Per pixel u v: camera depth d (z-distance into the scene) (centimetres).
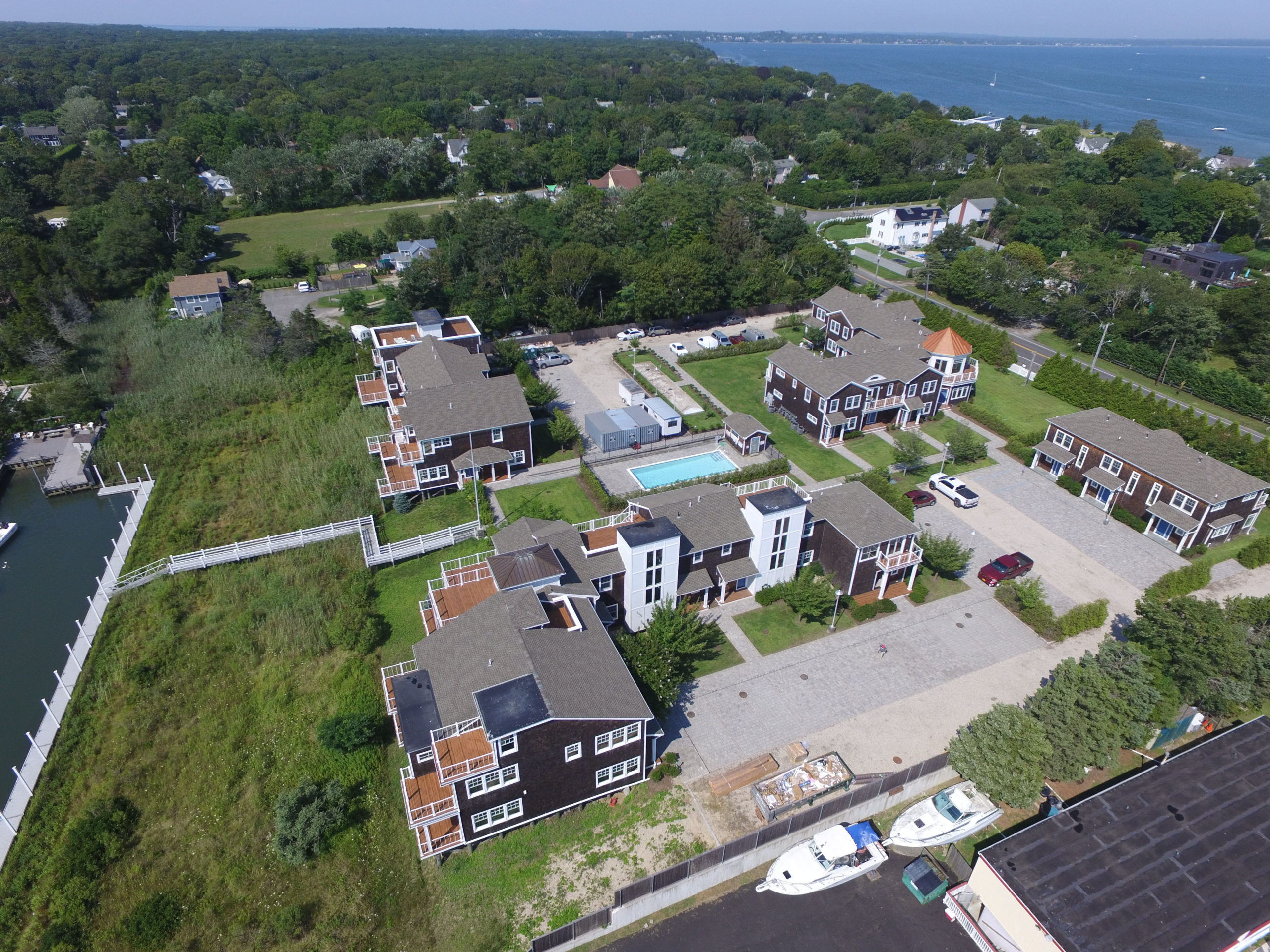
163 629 4659
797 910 3275
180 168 14200
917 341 7819
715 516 4909
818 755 3912
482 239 9469
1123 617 4878
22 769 3806
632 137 18362
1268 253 12450
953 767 3753
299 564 5284
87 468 6388
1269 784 3434
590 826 3559
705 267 9650
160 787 3719
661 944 3130
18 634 4794
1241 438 6366
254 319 8212
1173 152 16488
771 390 7575
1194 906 2933
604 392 7975
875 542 4781
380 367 7456
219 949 3062
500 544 4562
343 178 15300
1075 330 9162
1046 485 6359
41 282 8694
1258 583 5184
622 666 3691
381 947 3077
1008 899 3025
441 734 3275
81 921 3150
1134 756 3997
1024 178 14738
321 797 3566
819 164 16725
